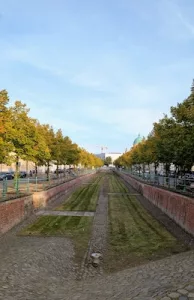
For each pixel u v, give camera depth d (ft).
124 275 42.63
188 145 71.56
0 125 70.54
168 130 94.99
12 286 37.65
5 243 58.85
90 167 489.26
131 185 217.15
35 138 106.11
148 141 156.56
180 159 84.17
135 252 57.00
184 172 116.16
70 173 266.77
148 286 33.91
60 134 180.75
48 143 153.79
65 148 182.70
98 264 50.96
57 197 132.67
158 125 118.52
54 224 79.15
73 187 189.57
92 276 46.09
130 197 144.15
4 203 66.95
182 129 77.46
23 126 102.73
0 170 226.79
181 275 35.63
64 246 59.00
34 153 104.27
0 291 35.45
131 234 70.33
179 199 79.25
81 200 129.18
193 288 29.96
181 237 67.56
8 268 43.34
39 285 39.75
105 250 58.23
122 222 83.97
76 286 40.86
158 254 55.72
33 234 67.82
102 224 80.89
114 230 74.02
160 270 40.63
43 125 158.61
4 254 50.49
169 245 61.21
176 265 41.52
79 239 65.46
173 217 85.30
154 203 117.80
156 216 93.91
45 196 108.47
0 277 39.78
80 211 101.14
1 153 74.43
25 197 83.92
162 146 105.70
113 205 116.37
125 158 346.33
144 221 85.87
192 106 75.20
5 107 73.77
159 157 117.80
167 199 95.09
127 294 33.01
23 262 46.24
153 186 122.62
